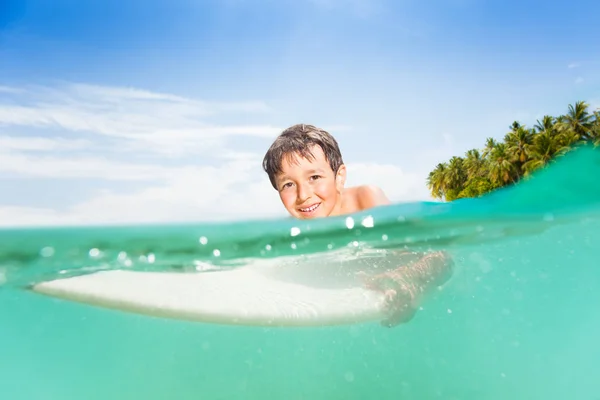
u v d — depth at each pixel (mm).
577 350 1055
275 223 745
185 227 725
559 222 923
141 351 955
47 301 753
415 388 1008
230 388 1051
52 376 972
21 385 969
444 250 879
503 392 961
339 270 805
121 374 1011
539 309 1019
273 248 754
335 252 782
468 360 1017
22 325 837
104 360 966
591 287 1018
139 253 708
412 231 784
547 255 963
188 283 771
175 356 981
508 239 914
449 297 874
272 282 787
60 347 909
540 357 1056
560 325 1044
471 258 915
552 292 1008
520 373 1061
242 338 879
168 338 882
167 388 1035
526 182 913
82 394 985
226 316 700
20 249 659
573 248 972
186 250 716
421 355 992
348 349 949
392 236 779
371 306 677
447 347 985
